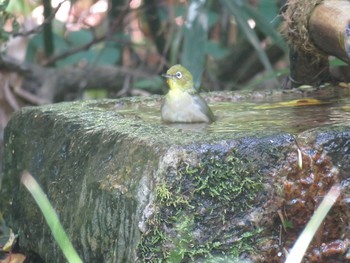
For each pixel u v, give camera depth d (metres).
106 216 7.10
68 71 16.62
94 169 7.46
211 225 6.66
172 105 9.09
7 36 13.14
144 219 6.54
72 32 17.48
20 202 9.09
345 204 6.89
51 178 8.37
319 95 10.41
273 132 6.93
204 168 6.62
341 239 6.95
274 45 16.06
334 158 6.87
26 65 16.27
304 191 6.83
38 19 17.11
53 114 8.85
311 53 10.16
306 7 9.57
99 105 9.74
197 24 13.72
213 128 7.90
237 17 13.70
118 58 17.39
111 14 17.05
